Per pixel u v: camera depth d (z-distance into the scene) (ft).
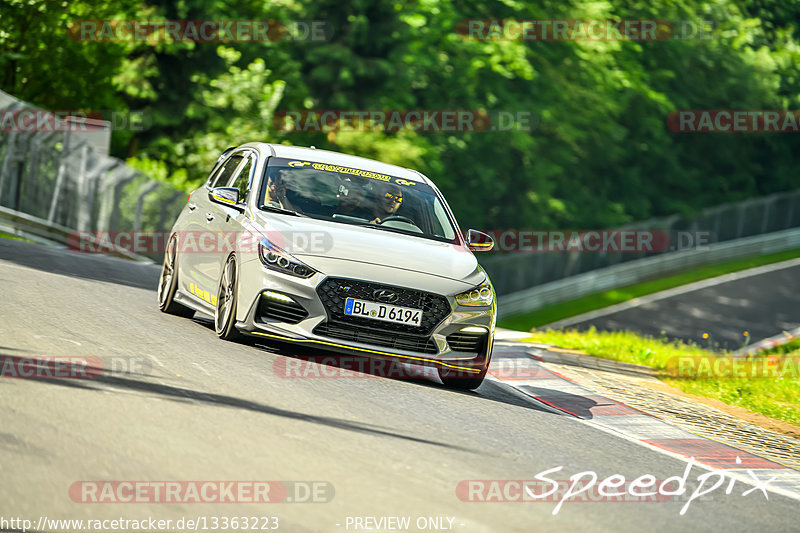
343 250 98.12
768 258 568.82
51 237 227.61
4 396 64.90
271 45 405.39
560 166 520.01
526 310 437.17
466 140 465.06
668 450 90.53
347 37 421.18
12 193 252.62
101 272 159.74
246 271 98.37
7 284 116.78
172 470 55.57
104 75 369.30
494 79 471.62
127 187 254.88
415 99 453.99
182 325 111.04
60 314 102.06
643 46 590.14
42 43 352.49
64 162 253.65
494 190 483.10
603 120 523.29
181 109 402.11
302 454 63.00
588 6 492.54
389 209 110.63
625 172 583.58
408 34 425.28
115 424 62.49
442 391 98.89
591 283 475.72
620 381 132.87
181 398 72.08
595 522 59.82
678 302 448.65
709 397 134.10
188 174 383.45
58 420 61.46
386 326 96.12
